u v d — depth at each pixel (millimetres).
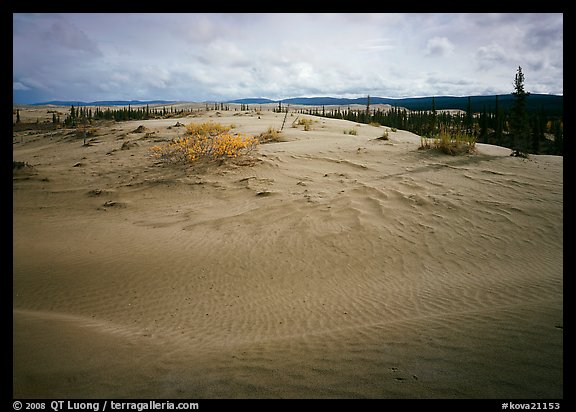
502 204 9320
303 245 8078
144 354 3941
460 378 2984
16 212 11719
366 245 7867
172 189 13258
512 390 2744
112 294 6164
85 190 13828
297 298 5980
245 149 17062
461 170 12062
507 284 5781
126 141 22453
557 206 9000
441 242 7789
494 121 61469
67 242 8836
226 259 7633
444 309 5020
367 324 4695
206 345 4324
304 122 31156
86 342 4102
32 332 4242
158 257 7809
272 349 4023
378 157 14641
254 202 11148
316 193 11172
